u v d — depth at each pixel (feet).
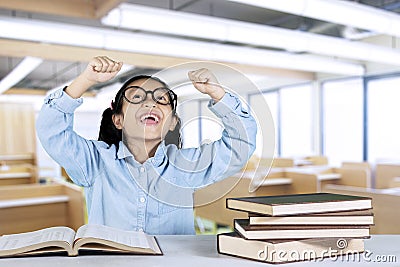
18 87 33.86
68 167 3.80
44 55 15.11
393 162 17.90
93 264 2.72
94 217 3.83
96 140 3.91
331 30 15.23
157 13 9.36
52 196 13.23
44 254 2.93
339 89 22.79
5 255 2.84
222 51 13.24
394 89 19.90
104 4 9.11
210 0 15.05
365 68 20.81
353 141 22.04
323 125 23.72
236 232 3.05
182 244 3.27
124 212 3.77
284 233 2.77
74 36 10.64
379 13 9.62
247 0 8.03
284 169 16.66
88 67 3.43
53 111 3.58
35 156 28.94
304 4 8.44
